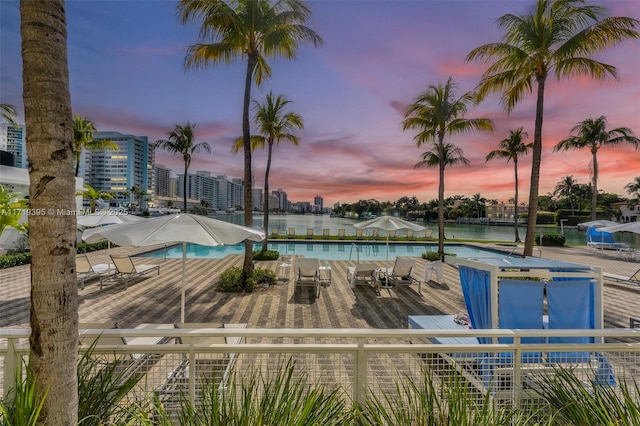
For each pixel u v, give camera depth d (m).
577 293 3.18
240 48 7.58
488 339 3.18
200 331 1.93
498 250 15.20
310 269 7.32
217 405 1.62
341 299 6.67
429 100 12.45
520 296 3.16
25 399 1.37
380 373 2.40
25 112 1.41
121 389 1.82
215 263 10.96
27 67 1.39
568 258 12.68
